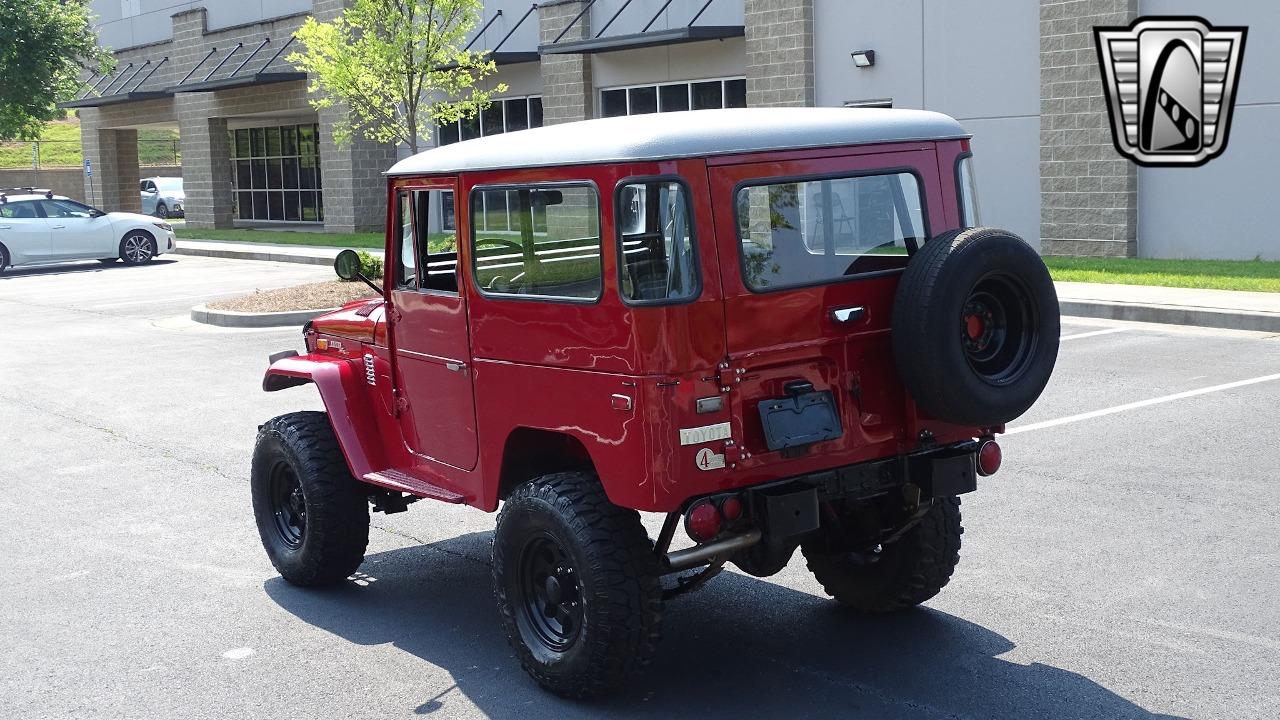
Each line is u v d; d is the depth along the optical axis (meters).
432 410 6.12
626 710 5.25
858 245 5.34
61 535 8.19
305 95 36.31
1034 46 20.67
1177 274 17.34
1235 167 18.88
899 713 5.11
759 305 5.04
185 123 41.69
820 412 5.22
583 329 5.10
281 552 7.07
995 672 5.49
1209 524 7.43
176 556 7.70
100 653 6.11
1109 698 5.18
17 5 39.03
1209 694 5.19
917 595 6.07
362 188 35.00
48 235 28.25
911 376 5.20
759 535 5.19
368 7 24.11
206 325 18.28
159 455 10.40
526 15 30.70
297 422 6.94
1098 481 8.44
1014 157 21.27
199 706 5.45
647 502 4.93
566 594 5.35
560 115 29.59
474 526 8.26
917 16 22.20
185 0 42.00
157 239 29.78
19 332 18.36
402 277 6.25
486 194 5.54
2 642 6.30
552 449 5.77
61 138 73.00
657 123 5.05
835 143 5.25
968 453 5.53
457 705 5.38
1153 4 19.27
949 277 5.08
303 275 25.08
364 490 6.85
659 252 4.88
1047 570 6.79
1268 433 9.47
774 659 5.75
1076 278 17.47
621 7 27.89
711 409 4.95
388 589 7.00
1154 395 10.91
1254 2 18.34
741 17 25.44
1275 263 18.27
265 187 44.50
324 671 5.81
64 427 11.63
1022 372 5.34
